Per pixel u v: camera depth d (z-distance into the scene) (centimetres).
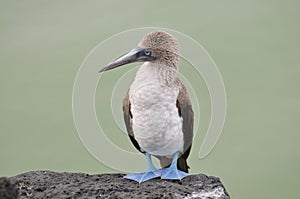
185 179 429
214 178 431
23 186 418
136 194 394
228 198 404
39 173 447
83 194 398
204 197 398
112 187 408
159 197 389
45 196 398
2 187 336
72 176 441
